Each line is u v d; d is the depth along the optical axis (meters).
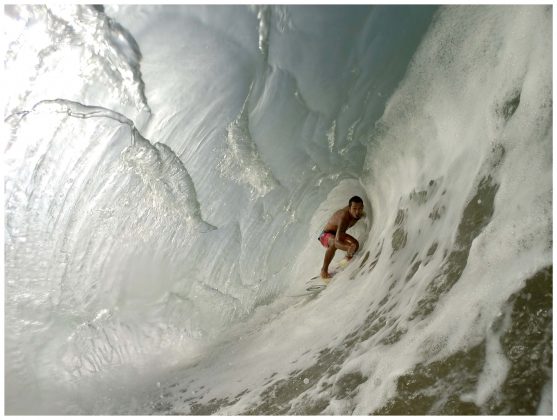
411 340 2.11
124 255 4.38
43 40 4.09
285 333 3.47
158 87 4.14
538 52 2.39
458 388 1.72
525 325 1.73
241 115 4.17
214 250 4.54
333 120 4.04
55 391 3.48
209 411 2.66
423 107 3.40
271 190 4.53
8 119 4.26
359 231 4.54
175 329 4.20
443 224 2.67
